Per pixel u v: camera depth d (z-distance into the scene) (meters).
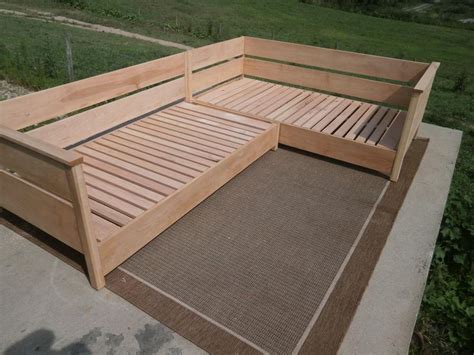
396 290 2.25
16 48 8.18
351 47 17.17
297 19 23.42
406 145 3.22
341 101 4.46
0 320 1.95
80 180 1.83
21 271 2.24
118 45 11.07
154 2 21.72
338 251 2.53
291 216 2.86
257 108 4.16
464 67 15.70
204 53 4.31
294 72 4.70
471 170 5.59
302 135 3.68
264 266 2.38
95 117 3.27
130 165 2.99
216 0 25.48
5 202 2.41
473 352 2.49
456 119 8.09
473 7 34.03
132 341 1.88
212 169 2.88
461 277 3.09
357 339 1.94
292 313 2.07
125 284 2.20
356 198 3.12
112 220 2.35
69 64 6.14
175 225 2.70
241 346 1.88
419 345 2.49
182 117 3.92
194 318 2.01
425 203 3.09
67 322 1.96
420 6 34.47
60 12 16.94
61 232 2.13
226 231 2.67
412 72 4.04
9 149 2.09
